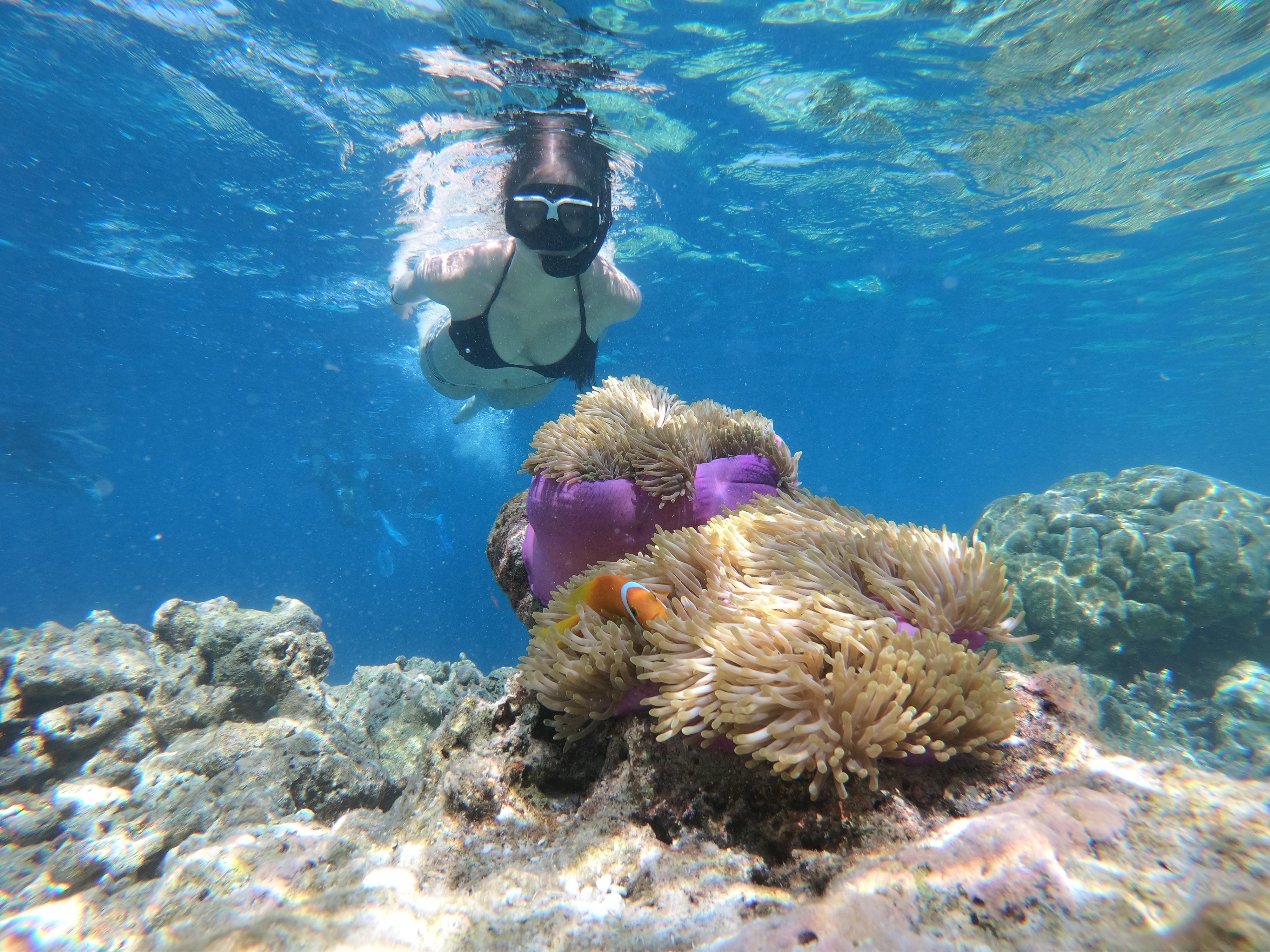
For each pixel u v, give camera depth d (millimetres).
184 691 4012
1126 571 5707
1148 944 813
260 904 1321
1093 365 27750
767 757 1215
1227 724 5234
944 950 868
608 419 2523
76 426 30312
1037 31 7527
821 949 914
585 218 3947
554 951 1065
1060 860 963
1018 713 1402
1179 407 40156
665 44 7215
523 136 7910
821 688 1286
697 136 9156
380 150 9141
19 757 3436
